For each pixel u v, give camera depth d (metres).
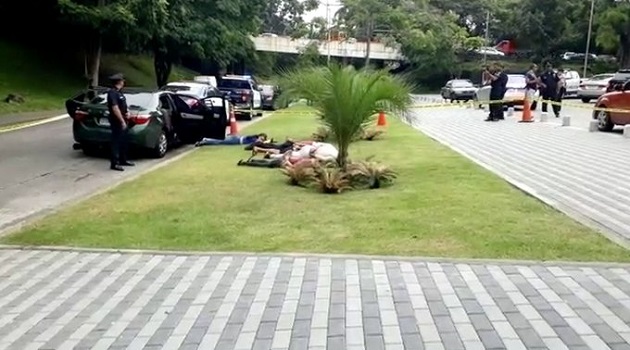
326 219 6.87
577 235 6.06
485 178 9.34
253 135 15.98
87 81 32.38
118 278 5.02
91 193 8.93
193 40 34.91
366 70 9.47
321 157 9.74
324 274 5.05
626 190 8.40
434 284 4.79
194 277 5.03
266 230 6.45
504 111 23.38
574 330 3.93
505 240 5.91
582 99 32.03
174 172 10.50
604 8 54.00
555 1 61.81
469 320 4.10
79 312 4.32
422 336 3.86
